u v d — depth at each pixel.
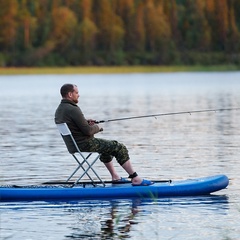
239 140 46.50
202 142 45.59
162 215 25.22
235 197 27.98
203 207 26.34
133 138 48.25
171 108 77.62
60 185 28.69
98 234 22.86
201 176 32.69
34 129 55.41
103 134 51.00
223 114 68.88
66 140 28.17
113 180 28.95
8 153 41.06
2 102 94.00
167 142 45.81
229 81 168.62
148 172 33.88
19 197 27.58
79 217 25.00
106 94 112.81
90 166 28.61
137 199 27.70
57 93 119.31
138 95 108.50
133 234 22.84
